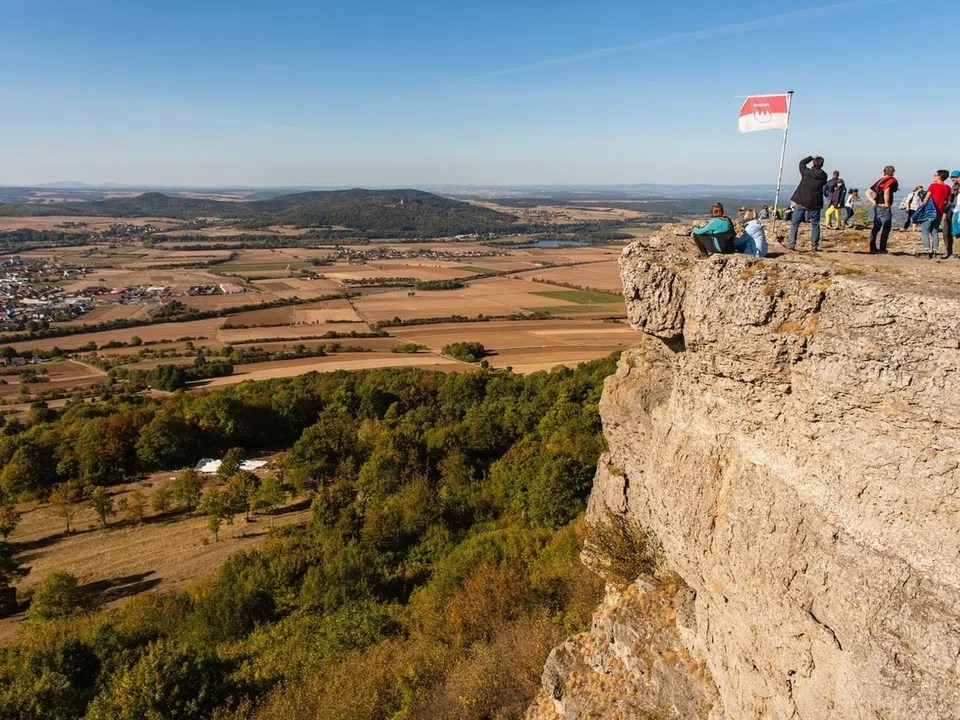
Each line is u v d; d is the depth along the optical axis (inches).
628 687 558.3
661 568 597.0
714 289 446.0
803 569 382.9
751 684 431.2
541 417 2233.0
